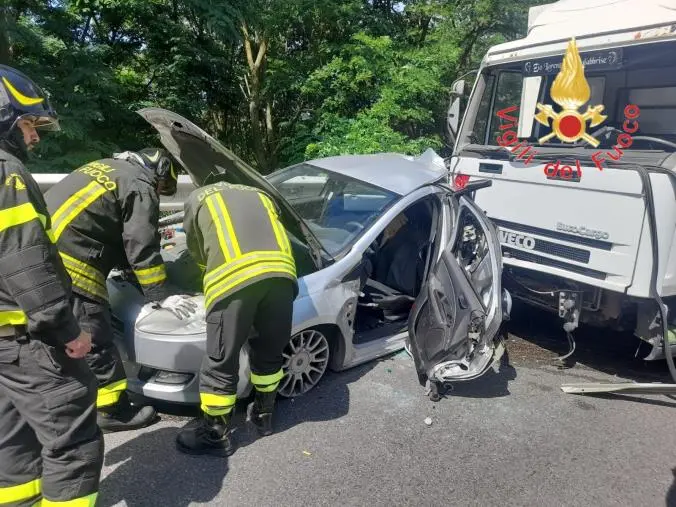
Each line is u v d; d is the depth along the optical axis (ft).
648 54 11.91
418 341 12.43
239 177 10.46
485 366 11.28
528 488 9.20
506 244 14.21
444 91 34.60
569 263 12.60
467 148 15.71
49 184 17.26
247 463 9.45
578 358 14.35
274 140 42.29
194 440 9.56
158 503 8.38
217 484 8.89
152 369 10.21
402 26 40.91
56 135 26.63
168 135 10.52
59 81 27.45
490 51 15.37
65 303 6.28
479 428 10.89
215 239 8.91
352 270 12.07
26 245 5.98
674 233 11.00
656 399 12.37
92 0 28.32
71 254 9.04
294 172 15.69
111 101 30.30
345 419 10.93
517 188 13.80
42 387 6.53
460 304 11.76
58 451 6.70
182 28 33.78
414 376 12.78
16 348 6.39
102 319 9.48
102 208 9.11
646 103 13.02
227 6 30.71
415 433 10.60
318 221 13.57
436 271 12.55
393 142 29.89
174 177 10.17
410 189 13.48
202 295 10.87
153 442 9.86
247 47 38.19
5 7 25.03
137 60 34.91
